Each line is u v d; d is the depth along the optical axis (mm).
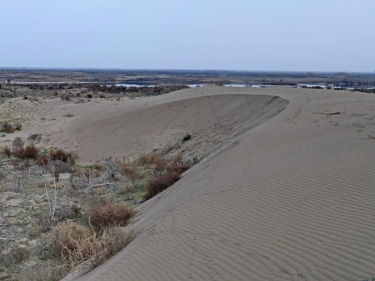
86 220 11984
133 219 11305
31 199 14531
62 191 15906
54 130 31141
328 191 7547
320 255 5230
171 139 25031
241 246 6070
